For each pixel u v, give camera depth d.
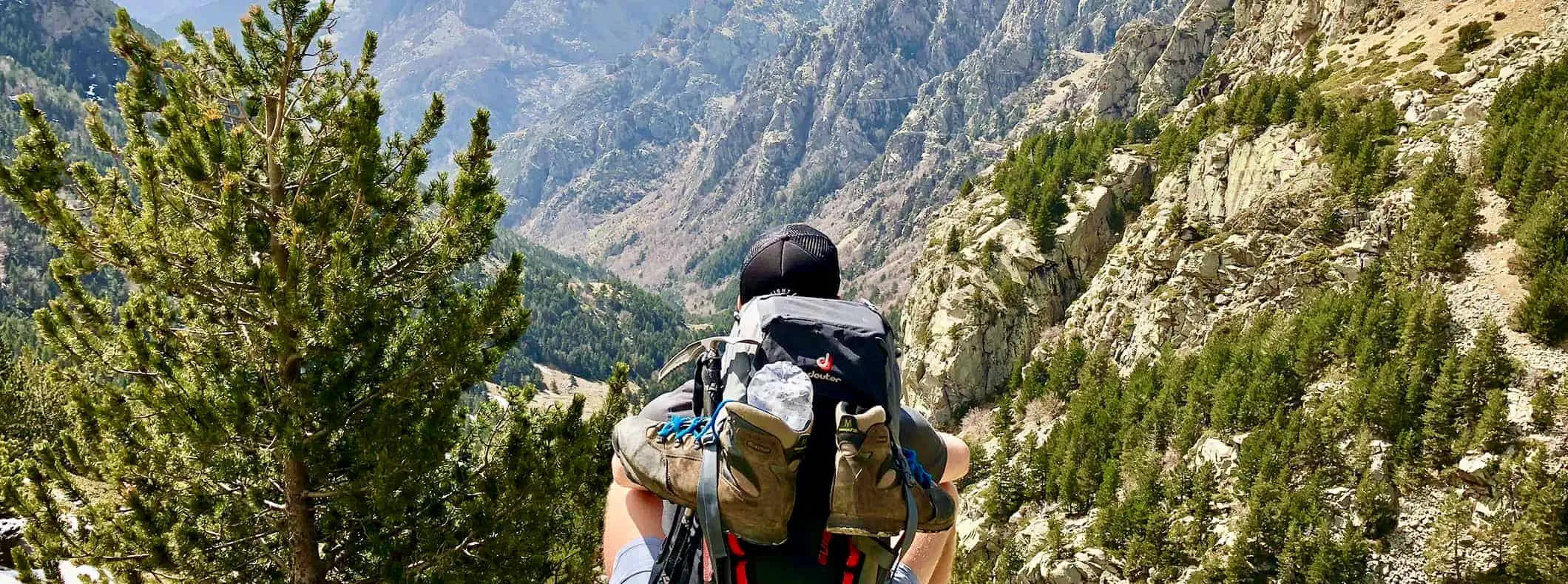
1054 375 73.31
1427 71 71.81
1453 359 46.72
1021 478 61.66
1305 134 70.75
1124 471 56.06
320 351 13.53
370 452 14.14
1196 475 50.50
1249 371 56.38
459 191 14.75
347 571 15.38
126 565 13.63
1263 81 79.50
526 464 14.98
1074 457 60.34
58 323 13.16
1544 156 53.31
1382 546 42.69
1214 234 70.75
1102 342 73.88
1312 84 81.94
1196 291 67.94
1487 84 65.81
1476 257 53.53
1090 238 83.81
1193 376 60.56
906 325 98.44
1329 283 60.56
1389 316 52.53
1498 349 46.53
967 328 82.88
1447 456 44.12
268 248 13.41
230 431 13.56
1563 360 45.34
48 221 12.30
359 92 14.41
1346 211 63.28
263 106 15.27
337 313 13.37
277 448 13.68
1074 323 78.81
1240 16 142.88
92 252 12.84
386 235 14.43
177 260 12.97
